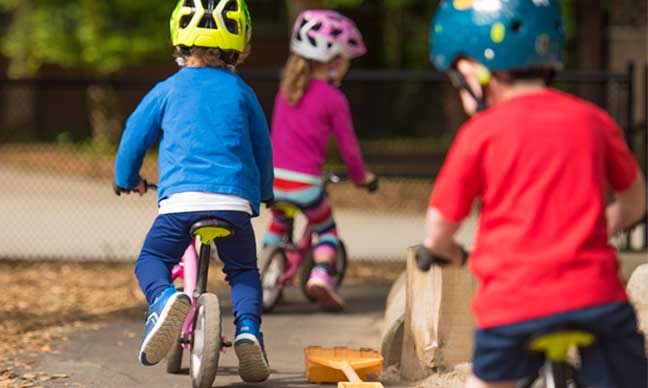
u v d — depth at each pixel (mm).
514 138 7438
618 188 7828
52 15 47875
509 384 7566
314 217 17703
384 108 52594
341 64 17719
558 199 7328
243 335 11797
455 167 7562
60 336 15555
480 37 7668
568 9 42531
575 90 46656
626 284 14062
